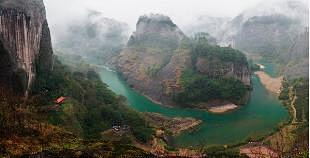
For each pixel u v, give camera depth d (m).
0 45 197.12
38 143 163.75
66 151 160.50
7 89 197.50
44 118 197.62
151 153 190.75
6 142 155.00
